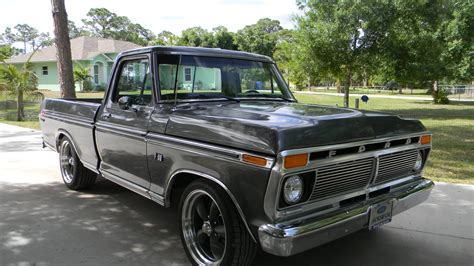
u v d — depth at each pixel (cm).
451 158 817
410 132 353
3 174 678
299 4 1602
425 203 527
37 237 415
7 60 3494
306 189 281
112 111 446
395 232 436
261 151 273
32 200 538
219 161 301
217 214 329
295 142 270
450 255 381
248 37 4459
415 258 375
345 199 313
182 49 411
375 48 1565
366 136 311
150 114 385
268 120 301
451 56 2341
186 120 343
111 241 407
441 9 1595
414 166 378
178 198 396
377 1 1484
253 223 285
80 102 534
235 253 306
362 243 407
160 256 375
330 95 3572
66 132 555
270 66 488
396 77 1705
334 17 1535
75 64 3209
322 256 378
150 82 391
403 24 1562
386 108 2216
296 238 267
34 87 1727
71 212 493
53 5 971
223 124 310
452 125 1416
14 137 1097
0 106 2111
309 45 1562
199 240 351
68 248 389
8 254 375
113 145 442
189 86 405
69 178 590
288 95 490
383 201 328
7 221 459
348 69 1636
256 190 276
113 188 596
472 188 590
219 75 429
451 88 3822
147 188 396
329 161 284
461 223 459
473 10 2305
